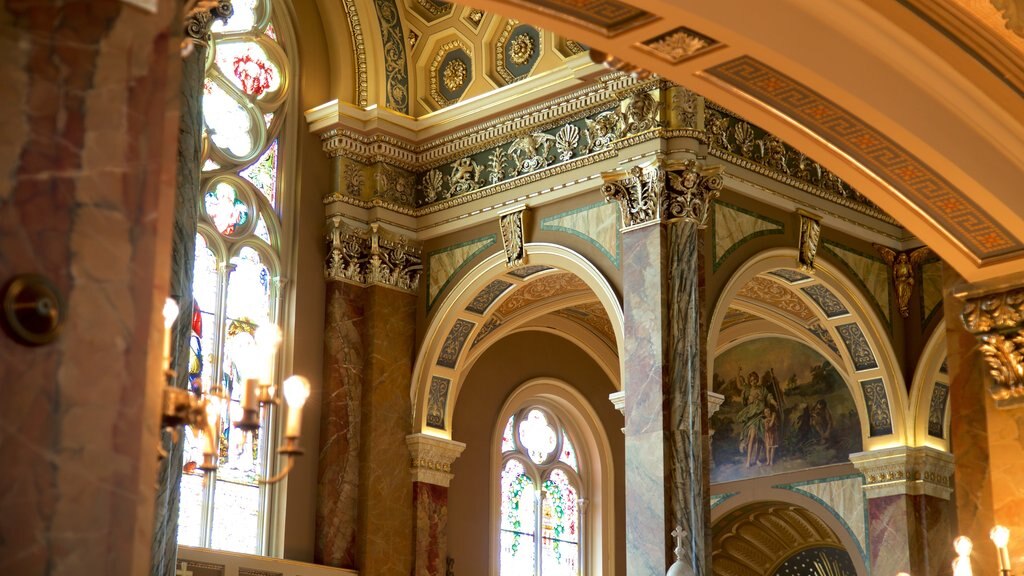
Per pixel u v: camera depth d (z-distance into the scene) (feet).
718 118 65.26
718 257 64.44
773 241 67.62
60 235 18.65
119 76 19.42
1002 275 43.24
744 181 66.03
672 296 61.87
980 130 38.11
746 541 91.81
